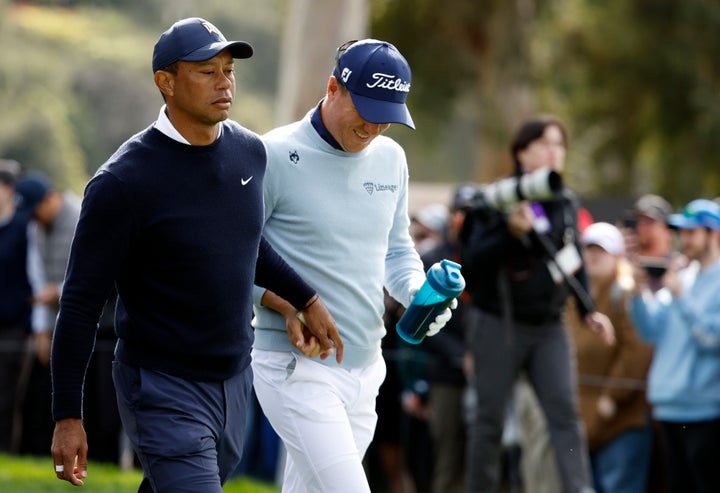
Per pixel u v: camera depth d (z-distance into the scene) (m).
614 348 28.67
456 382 30.25
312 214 16.56
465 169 125.62
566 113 79.00
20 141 145.00
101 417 31.83
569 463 24.34
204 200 14.87
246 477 33.72
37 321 33.88
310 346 16.39
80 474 14.83
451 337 30.34
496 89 69.12
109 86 156.88
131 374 15.16
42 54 156.12
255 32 159.25
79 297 14.55
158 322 15.00
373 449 33.31
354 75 16.02
